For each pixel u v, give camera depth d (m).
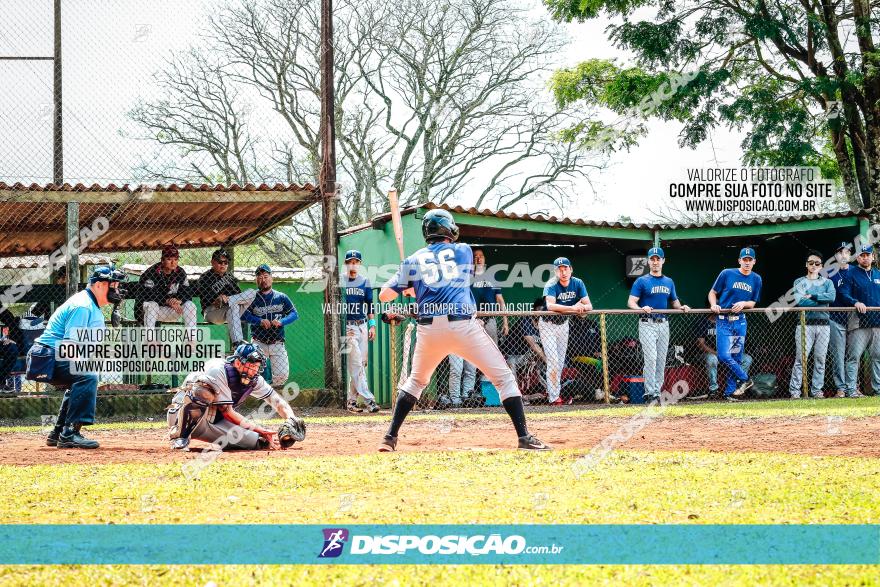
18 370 12.20
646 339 12.21
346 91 24.17
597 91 21.33
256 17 21.16
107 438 8.38
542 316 12.02
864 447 6.88
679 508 4.50
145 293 11.66
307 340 17.42
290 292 17.44
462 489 5.08
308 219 25.22
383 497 4.87
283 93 22.16
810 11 18.91
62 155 12.27
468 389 12.30
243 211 13.68
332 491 5.07
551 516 4.32
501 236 14.33
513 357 12.46
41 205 11.94
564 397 12.62
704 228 14.52
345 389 12.58
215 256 11.94
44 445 7.70
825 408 10.59
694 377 13.31
